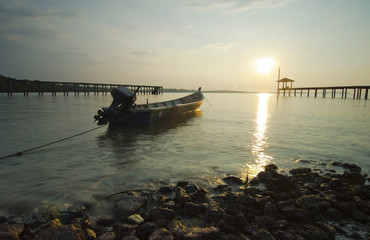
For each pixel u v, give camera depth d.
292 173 6.23
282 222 3.75
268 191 4.93
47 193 4.90
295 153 8.30
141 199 4.44
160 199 4.55
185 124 15.69
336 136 11.38
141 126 14.55
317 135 11.64
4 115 19.52
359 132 12.49
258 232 3.43
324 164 7.07
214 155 7.98
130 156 7.85
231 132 12.62
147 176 5.93
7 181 5.57
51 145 9.51
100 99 49.00
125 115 13.27
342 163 7.02
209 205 4.23
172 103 22.95
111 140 10.51
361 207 4.32
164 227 3.64
